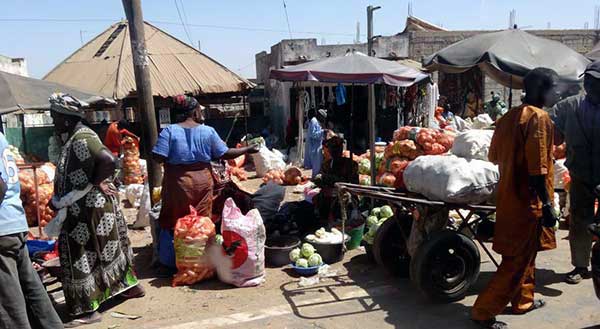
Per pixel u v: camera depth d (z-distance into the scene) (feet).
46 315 11.85
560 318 13.38
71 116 13.57
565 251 18.95
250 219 16.34
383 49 60.64
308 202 22.41
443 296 14.16
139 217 24.23
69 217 13.53
